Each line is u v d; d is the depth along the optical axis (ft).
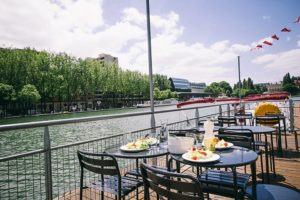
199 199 5.63
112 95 332.39
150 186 6.76
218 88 581.53
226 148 9.82
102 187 9.50
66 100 258.78
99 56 514.68
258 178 15.14
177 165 10.30
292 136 27.09
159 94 424.87
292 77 239.91
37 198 16.51
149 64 19.06
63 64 244.63
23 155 10.07
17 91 209.87
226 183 9.05
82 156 9.45
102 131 97.14
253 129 15.26
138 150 10.18
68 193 13.55
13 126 9.14
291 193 8.05
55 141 76.79
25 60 219.00
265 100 36.27
